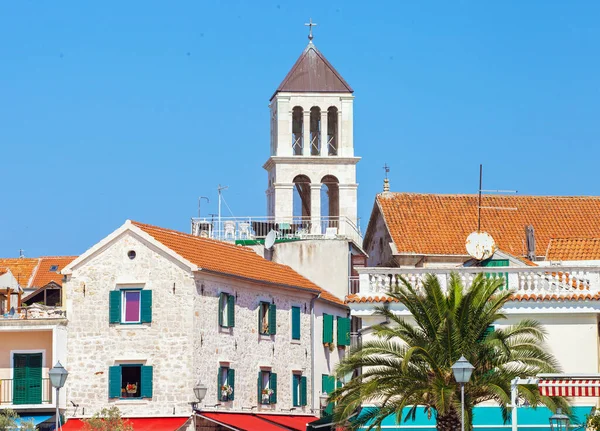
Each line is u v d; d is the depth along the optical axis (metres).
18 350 99.06
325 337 117.38
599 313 85.44
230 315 101.56
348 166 140.25
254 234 131.38
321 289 122.50
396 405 77.62
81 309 98.12
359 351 78.81
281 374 108.75
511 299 85.62
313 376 113.81
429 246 119.25
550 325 85.62
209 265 100.50
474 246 99.25
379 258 126.81
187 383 96.06
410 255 118.25
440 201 125.75
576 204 126.75
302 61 143.12
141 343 97.12
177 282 97.12
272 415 106.50
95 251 98.31
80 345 97.88
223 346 100.50
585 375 69.69
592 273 86.44
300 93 141.62
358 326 126.50
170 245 99.00
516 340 79.19
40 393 97.50
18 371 98.44
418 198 125.81
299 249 126.12
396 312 86.56
